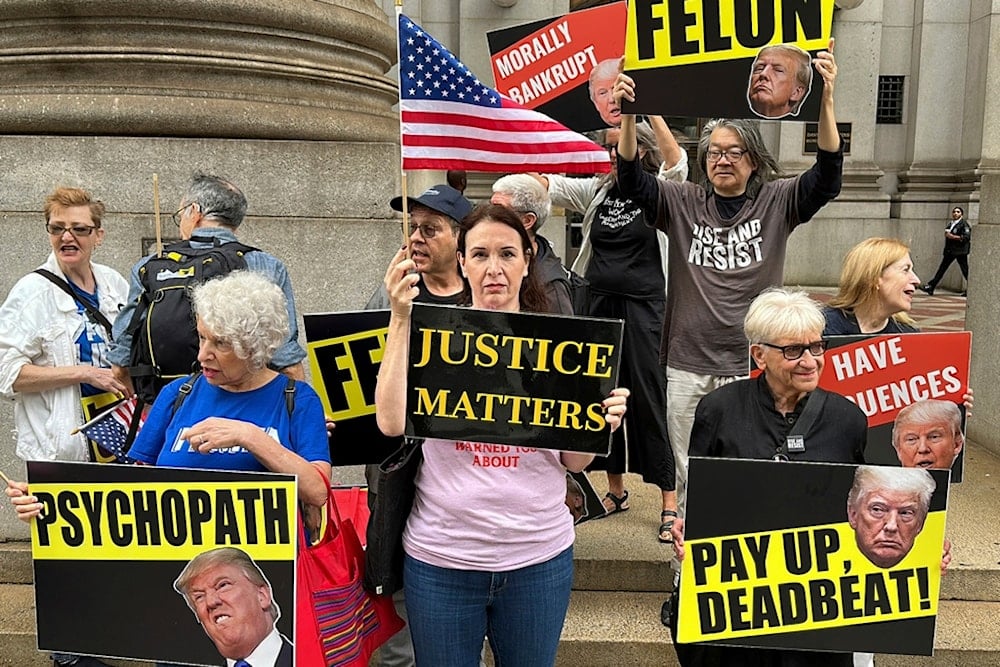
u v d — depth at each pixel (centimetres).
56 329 346
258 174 429
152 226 421
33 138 421
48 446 348
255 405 257
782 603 246
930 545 243
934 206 1460
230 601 239
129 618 243
